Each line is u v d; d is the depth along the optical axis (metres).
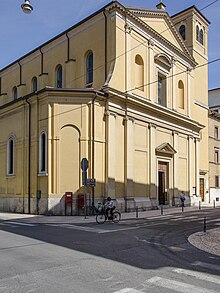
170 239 13.30
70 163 24.33
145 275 7.57
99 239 13.11
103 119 25.97
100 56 28.31
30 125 26.66
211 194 43.59
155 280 7.15
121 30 27.86
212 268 8.45
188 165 36.44
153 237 13.80
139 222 19.69
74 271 7.87
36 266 8.34
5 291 6.33
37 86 34.50
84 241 12.52
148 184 29.50
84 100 24.98
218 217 22.73
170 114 32.75
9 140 29.17
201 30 42.28
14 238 13.10
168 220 20.78
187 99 37.12
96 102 25.48
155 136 30.86
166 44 33.44
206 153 41.91
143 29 30.30
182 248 11.36
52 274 7.57
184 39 40.88
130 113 27.91
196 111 39.91
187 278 7.38
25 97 26.59
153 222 19.66
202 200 40.38
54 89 24.56
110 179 25.53
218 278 7.45
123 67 27.75
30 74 36.12
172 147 33.03
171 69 34.34
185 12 40.84
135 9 29.53
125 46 28.08
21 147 27.50
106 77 27.38
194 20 40.59
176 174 33.91
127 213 25.55
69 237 13.55
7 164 29.02
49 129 24.56
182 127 35.56
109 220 20.25
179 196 34.12
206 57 42.84
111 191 25.52
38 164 25.45
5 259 9.13
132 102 27.84
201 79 41.69
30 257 9.41
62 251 10.38
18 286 6.64
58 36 32.25
